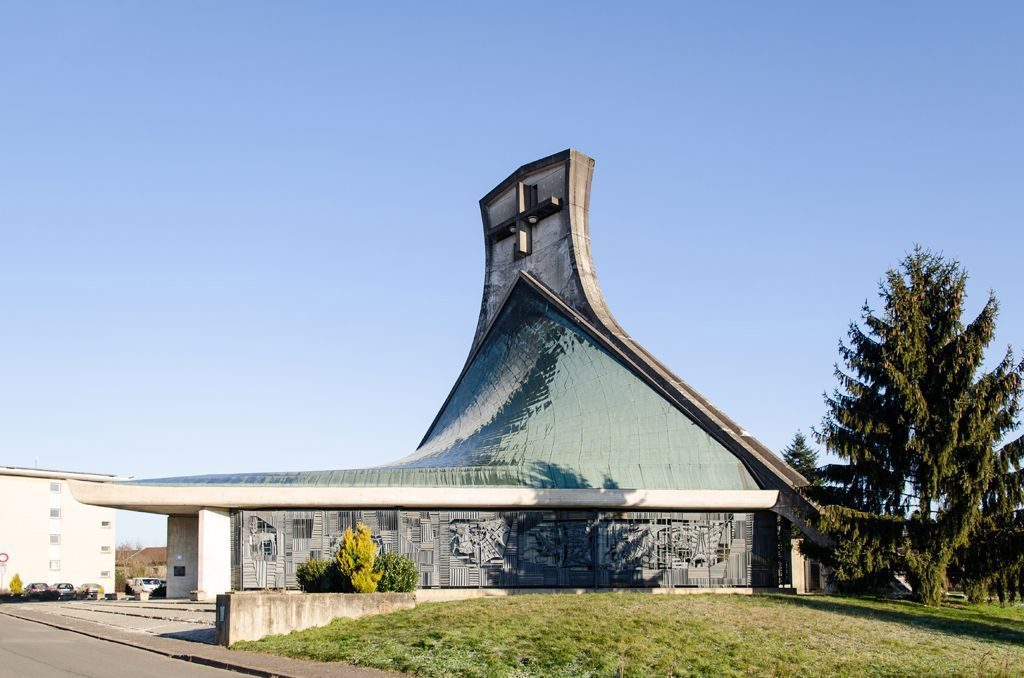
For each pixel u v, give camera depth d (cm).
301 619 2589
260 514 3922
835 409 3425
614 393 4466
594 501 3819
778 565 3941
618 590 3831
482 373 5391
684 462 4075
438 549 3847
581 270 5134
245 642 2450
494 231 5738
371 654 2189
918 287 3347
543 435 4397
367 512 3878
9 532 8112
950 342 3275
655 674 1947
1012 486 3177
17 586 6869
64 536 8462
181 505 3981
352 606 2689
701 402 4325
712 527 3928
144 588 5988
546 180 5491
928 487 3247
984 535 3194
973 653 2206
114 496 3916
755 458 4022
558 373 4753
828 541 3697
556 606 2647
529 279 5388
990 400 3194
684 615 2478
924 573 3225
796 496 3844
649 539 3894
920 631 2466
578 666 2020
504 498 3812
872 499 3412
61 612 3816
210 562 4019
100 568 8725
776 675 1939
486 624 2391
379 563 2964
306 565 3006
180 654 2309
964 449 3181
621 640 2189
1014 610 3275
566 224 5272
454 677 1970
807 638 2267
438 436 5291
